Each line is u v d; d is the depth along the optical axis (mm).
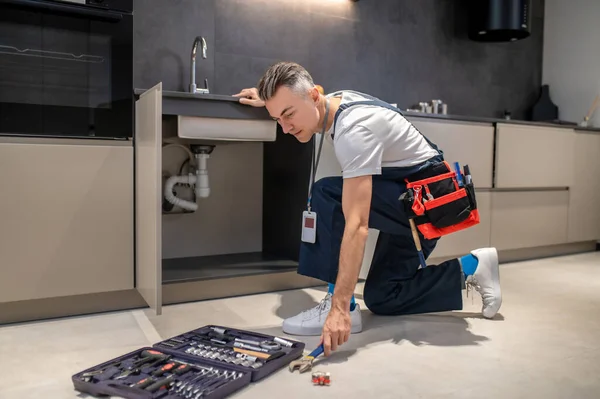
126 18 2109
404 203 1780
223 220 2820
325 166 2449
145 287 2008
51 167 1971
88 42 2051
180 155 2650
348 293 1562
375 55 3307
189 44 2625
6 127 1937
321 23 3074
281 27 2926
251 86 2840
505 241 3248
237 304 2295
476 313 2193
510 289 2627
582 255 3646
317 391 1408
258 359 1537
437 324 2035
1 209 1899
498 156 3148
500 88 3969
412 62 3480
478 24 3559
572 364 1620
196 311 2180
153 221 1853
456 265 2047
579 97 3992
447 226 1791
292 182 2619
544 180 3408
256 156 2896
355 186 1584
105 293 2162
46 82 1990
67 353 1696
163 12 2551
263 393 1391
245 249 2893
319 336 1880
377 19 3299
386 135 1678
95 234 2066
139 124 2068
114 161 2086
